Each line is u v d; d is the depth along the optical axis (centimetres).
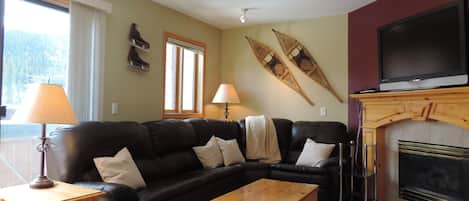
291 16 455
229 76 524
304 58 464
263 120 432
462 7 267
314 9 421
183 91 462
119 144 282
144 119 384
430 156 313
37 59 279
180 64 454
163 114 414
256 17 463
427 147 316
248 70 512
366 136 369
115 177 253
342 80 438
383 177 362
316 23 459
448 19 279
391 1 369
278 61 486
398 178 347
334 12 433
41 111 196
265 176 376
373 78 393
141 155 306
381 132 362
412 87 311
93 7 315
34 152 274
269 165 380
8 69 259
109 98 337
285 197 244
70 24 293
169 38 421
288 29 480
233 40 522
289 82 477
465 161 282
